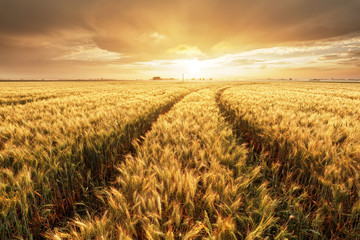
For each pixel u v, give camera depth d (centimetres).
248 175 213
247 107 730
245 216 170
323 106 827
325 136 319
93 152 306
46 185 203
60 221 216
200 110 709
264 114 557
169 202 181
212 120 543
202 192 196
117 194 173
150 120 691
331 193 197
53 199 215
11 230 170
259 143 433
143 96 1268
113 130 375
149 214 149
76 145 294
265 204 167
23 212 175
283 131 380
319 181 212
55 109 659
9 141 305
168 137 358
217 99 1597
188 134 381
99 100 1041
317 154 251
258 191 195
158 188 185
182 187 187
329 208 182
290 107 780
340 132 360
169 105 1174
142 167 223
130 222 143
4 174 202
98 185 279
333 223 184
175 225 158
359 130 364
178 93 1820
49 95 1432
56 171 225
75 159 278
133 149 429
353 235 162
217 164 232
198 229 140
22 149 252
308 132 349
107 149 321
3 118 538
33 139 315
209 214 170
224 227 137
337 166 228
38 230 188
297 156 276
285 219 188
